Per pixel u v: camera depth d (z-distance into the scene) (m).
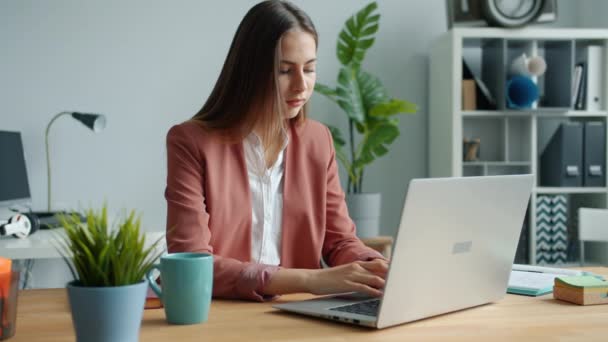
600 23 3.46
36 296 1.19
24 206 3.18
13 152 2.95
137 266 0.82
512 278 1.33
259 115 1.38
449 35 3.22
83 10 3.26
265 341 0.88
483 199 1.04
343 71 3.19
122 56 3.30
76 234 0.80
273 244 1.50
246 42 1.36
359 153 3.45
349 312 1.00
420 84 3.57
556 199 3.28
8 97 3.21
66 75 3.25
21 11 3.21
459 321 1.01
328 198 1.56
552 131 3.56
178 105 3.36
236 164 1.43
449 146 3.24
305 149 1.53
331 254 1.53
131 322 0.81
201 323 0.99
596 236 2.59
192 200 1.34
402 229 0.91
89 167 3.28
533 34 3.19
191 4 3.35
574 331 0.95
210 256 1.01
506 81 3.30
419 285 0.97
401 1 3.54
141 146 3.33
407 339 0.90
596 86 3.29
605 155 3.26
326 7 3.46
